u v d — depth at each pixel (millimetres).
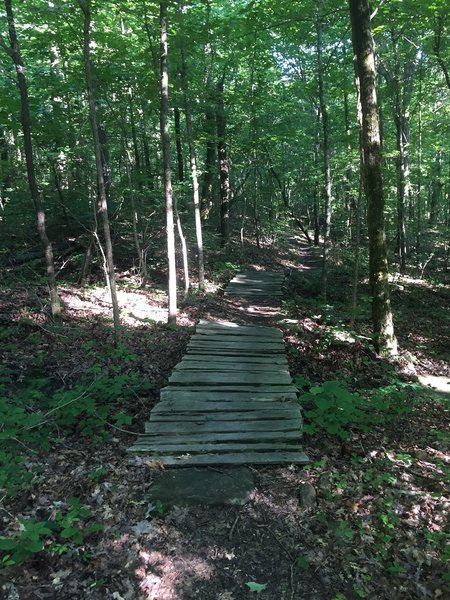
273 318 11023
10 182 13312
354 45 8023
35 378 6016
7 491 3660
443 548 3314
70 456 4383
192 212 18500
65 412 4707
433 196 24922
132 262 13641
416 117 19938
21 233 12312
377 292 8398
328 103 21516
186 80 11180
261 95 16422
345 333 9328
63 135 10156
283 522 3623
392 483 4105
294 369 7398
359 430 5238
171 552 3277
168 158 8289
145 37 10953
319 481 4145
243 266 17547
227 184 19000
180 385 6188
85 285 10492
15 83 9055
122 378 5445
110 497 3779
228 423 5035
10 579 2916
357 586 3021
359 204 9641
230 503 3803
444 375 8102
